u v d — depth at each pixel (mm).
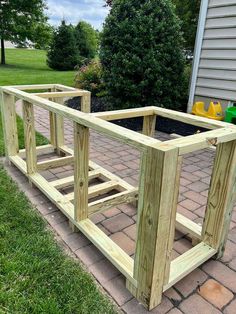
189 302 1529
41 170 2977
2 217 2158
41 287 1561
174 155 1193
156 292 1447
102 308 1460
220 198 1684
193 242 1967
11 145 3141
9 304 1450
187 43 6980
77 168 1862
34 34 16484
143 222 1335
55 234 2045
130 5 4641
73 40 14445
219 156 1633
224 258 1866
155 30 4562
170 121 5195
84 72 7273
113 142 4188
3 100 2957
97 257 1829
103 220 2244
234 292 1606
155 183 1217
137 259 1438
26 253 1797
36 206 2387
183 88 5207
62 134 3529
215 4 4340
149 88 4797
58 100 3377
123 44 4645
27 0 15422
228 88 4523
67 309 1441
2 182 2738
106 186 2537
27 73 11805
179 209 2447
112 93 5004
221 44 4430
